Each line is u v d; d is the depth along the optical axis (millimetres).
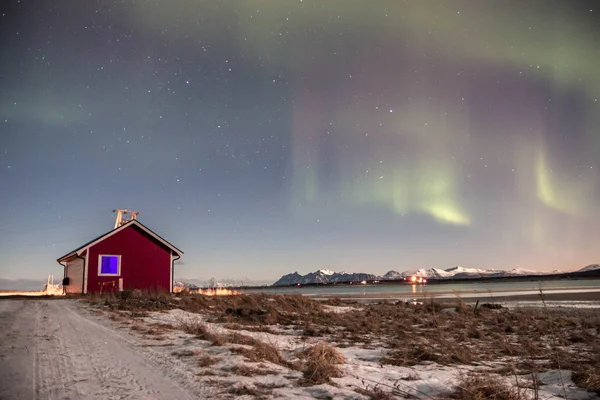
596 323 16641
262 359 8328
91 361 7824
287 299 25594
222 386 6312
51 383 6336
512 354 10812
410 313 22375
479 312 22266
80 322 13711
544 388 7207
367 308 25125
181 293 26312
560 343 12430
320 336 13328
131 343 9836
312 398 5902
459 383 6828
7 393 5824
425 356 9938
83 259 29875
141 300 21797
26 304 20984
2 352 8516
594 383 7164
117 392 5910
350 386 6762
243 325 15125
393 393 6461
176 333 11570
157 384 6352
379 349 11156
